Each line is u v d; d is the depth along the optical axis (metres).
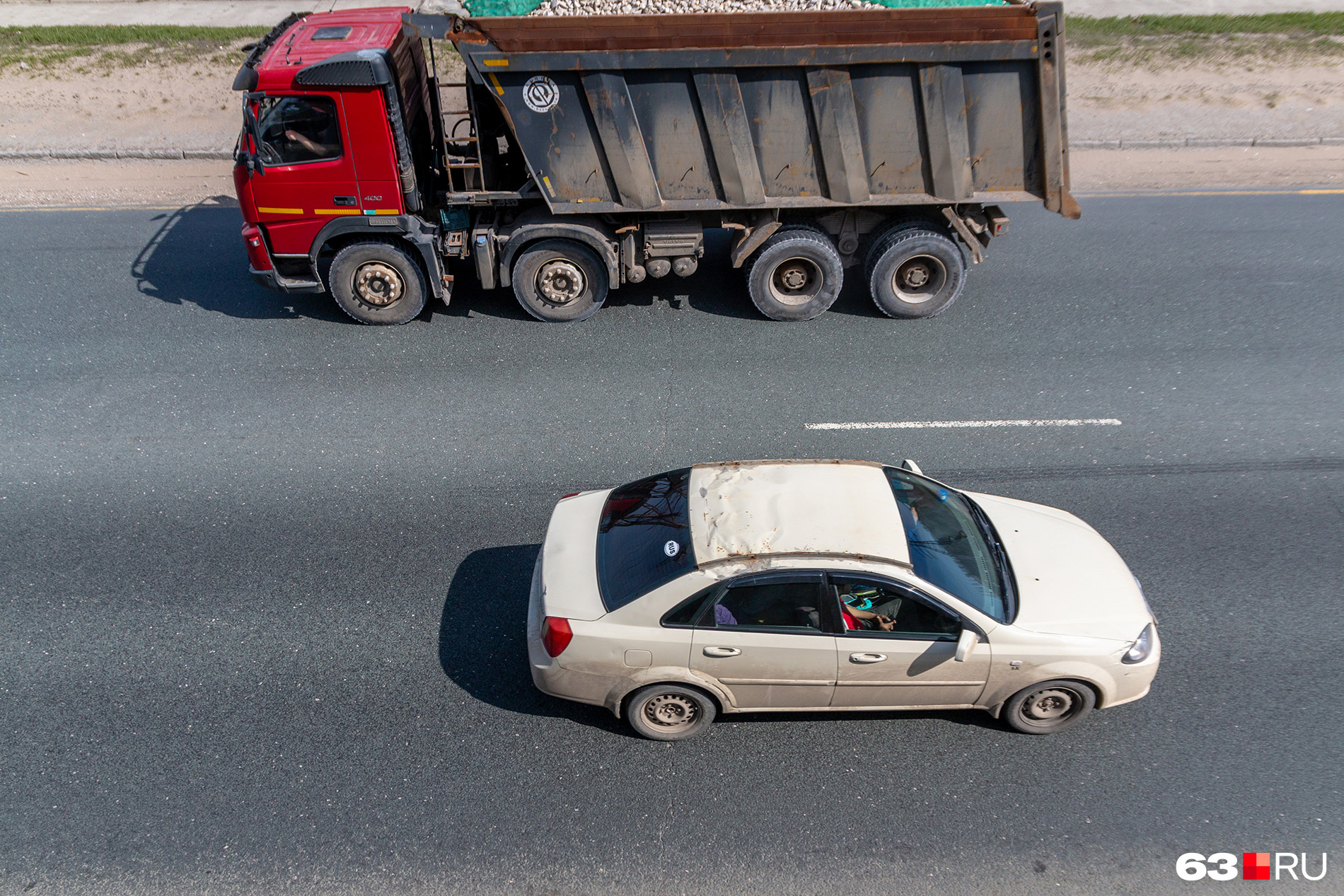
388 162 8.86
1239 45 16.97
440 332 9.85
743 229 9.41
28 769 5.15
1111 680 5.06
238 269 11.14
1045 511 6.06
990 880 4.54
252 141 8.71
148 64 16.58
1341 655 5.76
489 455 7.87
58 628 6.12
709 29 8.06
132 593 6.41
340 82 8.40
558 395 8.70
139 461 7.79
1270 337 9.40
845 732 5.39
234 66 16.55
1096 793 4.98
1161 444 7.83
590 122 8.61
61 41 17.39
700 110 8.56
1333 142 14.20
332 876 4.58
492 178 9.45
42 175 13.70
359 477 7.62
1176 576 6.41
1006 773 5.11
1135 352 9.21
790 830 4.81
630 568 5.22
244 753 5.25
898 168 8.98
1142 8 18.81
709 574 4.95
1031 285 10.59
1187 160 13.93
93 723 5.43
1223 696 5.51
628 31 8.08
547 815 4.90
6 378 8.93
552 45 8.16
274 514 7.19
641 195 9.02
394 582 6.52
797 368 9.09
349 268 9.51
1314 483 7.31
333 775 5.12
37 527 7.02
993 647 4.97
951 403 8.47
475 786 5.06
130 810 4.92
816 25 8.07
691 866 4.62
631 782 5.09
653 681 5.10
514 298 10.57
